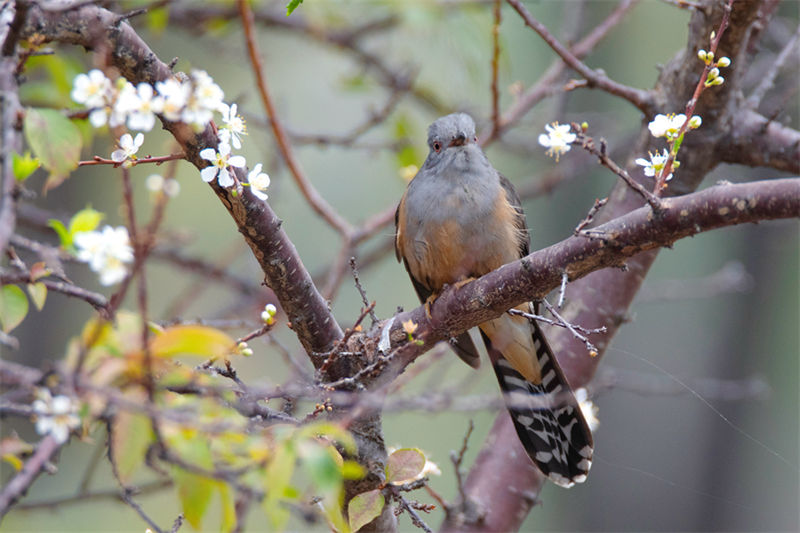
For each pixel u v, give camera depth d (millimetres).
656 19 16922
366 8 13031
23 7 4949
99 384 4047
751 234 18250
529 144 13719
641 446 17953
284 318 11227
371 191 17297
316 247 16734
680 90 8375
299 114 17062
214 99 4664
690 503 17781
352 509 5465
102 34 5238
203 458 4172
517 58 17016
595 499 17984
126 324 4312
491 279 6344
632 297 8773
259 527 11359
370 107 11602
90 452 12500
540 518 18109
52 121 4773
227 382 5809
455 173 8484
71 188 14070
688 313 18484
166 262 11953
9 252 4430
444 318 6582
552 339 8922
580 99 17938
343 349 6457
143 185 12766
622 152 13469
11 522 9906
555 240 18109
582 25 12805
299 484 6473
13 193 4160
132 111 4562
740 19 7699
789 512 17625
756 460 17812
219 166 5160
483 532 8188
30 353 14180
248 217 5980
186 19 11664
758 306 18125
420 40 13234
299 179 10227
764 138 8508
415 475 5617
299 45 16234
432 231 8477
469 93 14516
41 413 3963
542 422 8125
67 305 14383
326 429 4301
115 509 12281
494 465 8586
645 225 5531
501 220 8445
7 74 4586
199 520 4254
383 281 16859
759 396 13461
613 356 18438
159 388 4305
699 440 17922
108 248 4156
